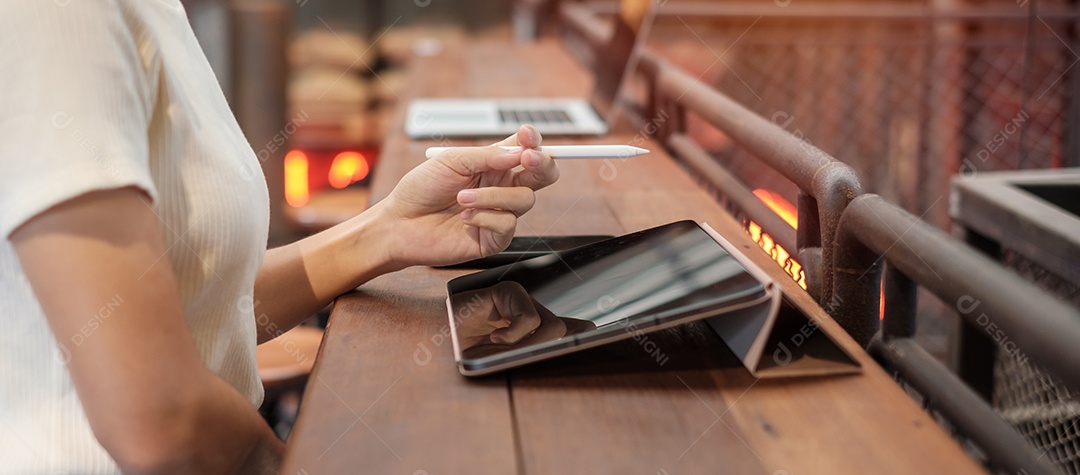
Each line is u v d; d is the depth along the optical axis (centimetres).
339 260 99
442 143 180
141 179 65
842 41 344
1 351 73
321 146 406
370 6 434
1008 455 71
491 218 92
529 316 80
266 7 238
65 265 62
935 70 369
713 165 156
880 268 89
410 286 98
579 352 78
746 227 134
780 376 72
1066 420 114
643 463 61
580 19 299
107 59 65
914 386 83
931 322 290
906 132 374
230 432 71
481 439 64
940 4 383
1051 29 325
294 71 425
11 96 62
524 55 312
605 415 67
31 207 61
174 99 74
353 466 61
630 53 187
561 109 208
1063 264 128
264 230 87
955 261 73
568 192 141
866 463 60
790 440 63
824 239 92
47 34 63
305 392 72
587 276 86
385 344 82
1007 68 368
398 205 98
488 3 445
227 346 86
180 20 81
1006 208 142
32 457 74
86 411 65
